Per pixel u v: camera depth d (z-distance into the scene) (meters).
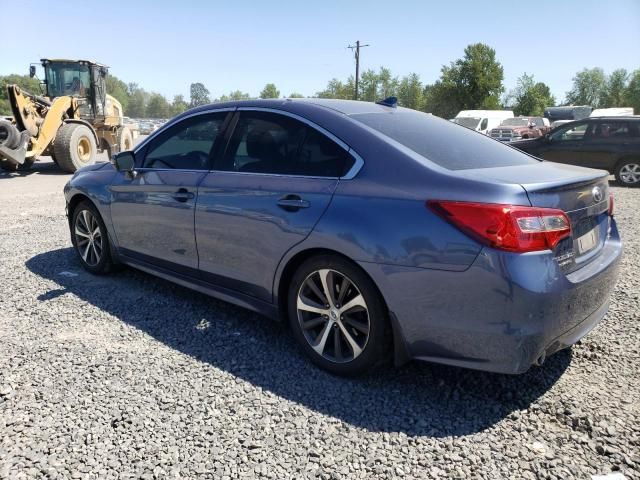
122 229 4.44
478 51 62.31
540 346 2.53
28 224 7.23
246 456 2.41
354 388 2.99
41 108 14.33
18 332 3.65
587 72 99.75
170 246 4.00
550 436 2.55
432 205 2.64
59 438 2.51
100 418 2.67
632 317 3.92
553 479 2.26
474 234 2.50
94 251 4.86
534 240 2.47
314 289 3.13
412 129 3.34
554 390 2.94
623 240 6.57
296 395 2.91
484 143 3.54
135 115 155.25
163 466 2.33
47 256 5.55
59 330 3.70
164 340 3.57
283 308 3.39
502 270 2.45
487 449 2.46
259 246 3.32
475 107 63.56
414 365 3.27
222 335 3.66
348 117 3.25
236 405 2.81
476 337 2.57
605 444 2.48
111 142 18.28
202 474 2.29
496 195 2.51
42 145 13.75
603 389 2.95
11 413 2.70
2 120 12.58
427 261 2.62
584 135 13.23
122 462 2.35
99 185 4.61
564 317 2.59
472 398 2.89
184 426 2.62
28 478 2.24
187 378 3.07
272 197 3.24
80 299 4.30
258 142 3.52
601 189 3.03
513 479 2.27
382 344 2.89
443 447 2.48
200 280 3.86
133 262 4.47
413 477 2.28
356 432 2.59
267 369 3.20
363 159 2.99
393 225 2.72
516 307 2.45
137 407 2.77
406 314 2.72
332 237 2.91
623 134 12.73
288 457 2.40
